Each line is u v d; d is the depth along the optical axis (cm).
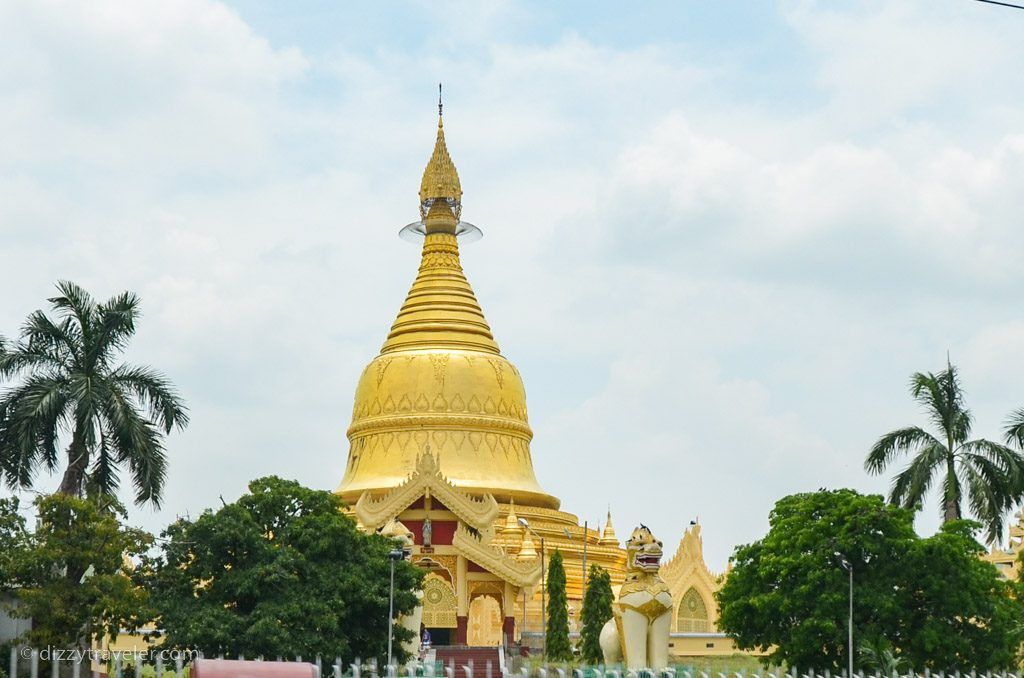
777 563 7131
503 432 11575
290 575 6969
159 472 6719
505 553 9719
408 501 9781
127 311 6819
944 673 6981
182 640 6644
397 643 7388
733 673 6681
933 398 7994
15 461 6512
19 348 6769
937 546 7006
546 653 8762
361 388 11819
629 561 7462
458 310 12038
